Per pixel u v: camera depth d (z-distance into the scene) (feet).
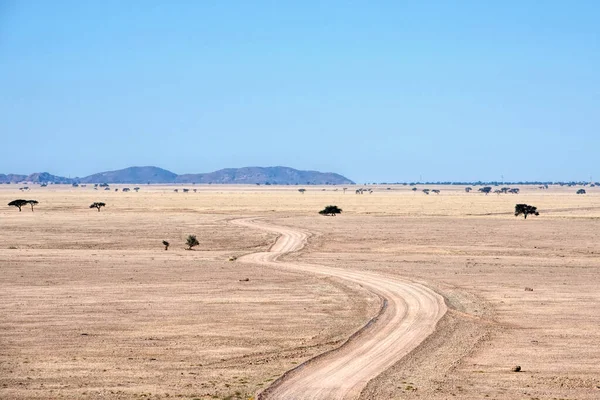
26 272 358.02
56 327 231.71
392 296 291.99
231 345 208.03
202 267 383.65
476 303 276.62
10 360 190.08
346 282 329.31
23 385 165.78
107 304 272.92
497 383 168.96
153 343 210.38
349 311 260.01
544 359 192.65
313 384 165.37
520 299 286.05
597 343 211.20
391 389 161.79
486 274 358.43
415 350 200.44
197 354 197.26
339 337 217.77
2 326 232.73
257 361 189.57
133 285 320.09
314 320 243.60
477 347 205.05
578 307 269.03
